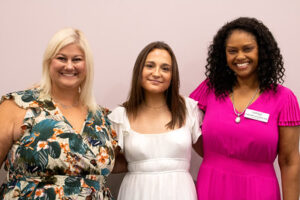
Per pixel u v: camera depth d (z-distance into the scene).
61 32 1.25
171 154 1.44
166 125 1.50
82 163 1.22
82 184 1.21
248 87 1.45
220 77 1.51
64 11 1.82
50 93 1.30
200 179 1.51
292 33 1.76
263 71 1.37
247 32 1.35
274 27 1.77
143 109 1.57
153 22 1.81
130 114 1.54
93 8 1.82
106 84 1.84
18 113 1.20
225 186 1.42
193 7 1.79
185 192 1.41
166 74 1.46
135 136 1.47
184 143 1.45
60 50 1.24
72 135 1.23
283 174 1.43
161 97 1.57
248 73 1.37
